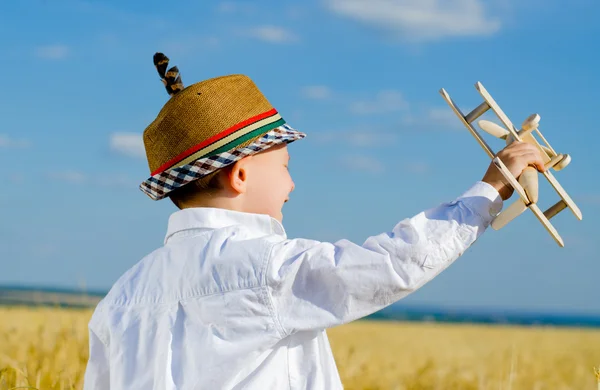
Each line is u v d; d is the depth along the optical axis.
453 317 93.06
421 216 2.07
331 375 2.19
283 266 2.05
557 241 2.06
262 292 2.04
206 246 2.17
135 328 2.21
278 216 2.33
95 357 2.34
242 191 2.27
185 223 2.25
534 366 8.16
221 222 2.23
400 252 2.02
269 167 2.31
